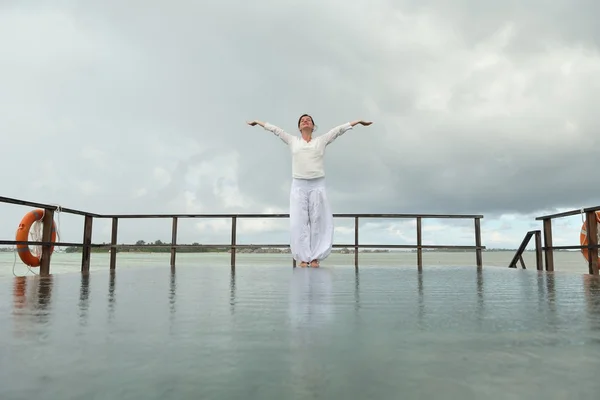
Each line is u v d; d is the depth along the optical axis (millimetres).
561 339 1189
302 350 1069
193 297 2197
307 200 5562
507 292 2463
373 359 989
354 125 5645
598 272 4590
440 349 1076
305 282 3178
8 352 1060
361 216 6277
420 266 6195
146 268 5969
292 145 5621
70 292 2479
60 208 4844
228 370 911
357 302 1988
